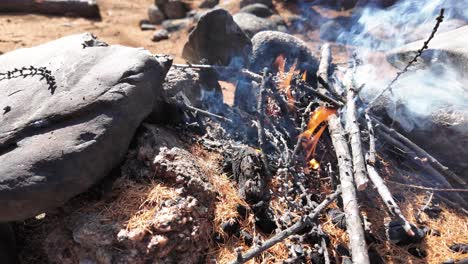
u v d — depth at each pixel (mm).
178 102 1036
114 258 733
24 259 812
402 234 862
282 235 768
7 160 733
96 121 775
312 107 1062
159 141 863
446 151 1004
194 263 774
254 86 1152
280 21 1933
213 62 1388
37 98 815
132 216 762
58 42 976
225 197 873
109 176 836
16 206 720
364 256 704
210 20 1317
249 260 783
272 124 1044
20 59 932
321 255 807
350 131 916
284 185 901
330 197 833
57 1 2047
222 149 998
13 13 2021
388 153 1051
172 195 787
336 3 2078
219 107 1203
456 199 983
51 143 749
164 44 1878
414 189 998
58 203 753
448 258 838
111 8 2186
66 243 774
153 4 2275
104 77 820
